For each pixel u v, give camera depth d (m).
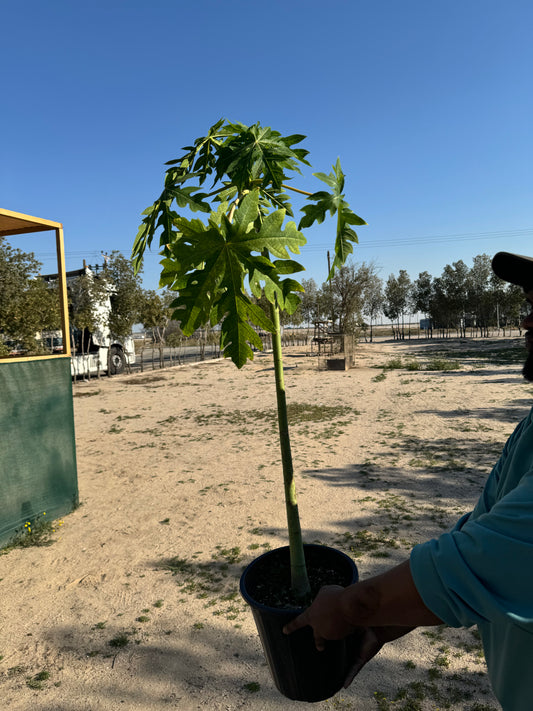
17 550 4.48
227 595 3.53
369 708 2.40
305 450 7.57
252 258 1.24
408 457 6.77
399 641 2.93
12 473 4.70
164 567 4.03
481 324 45.34
